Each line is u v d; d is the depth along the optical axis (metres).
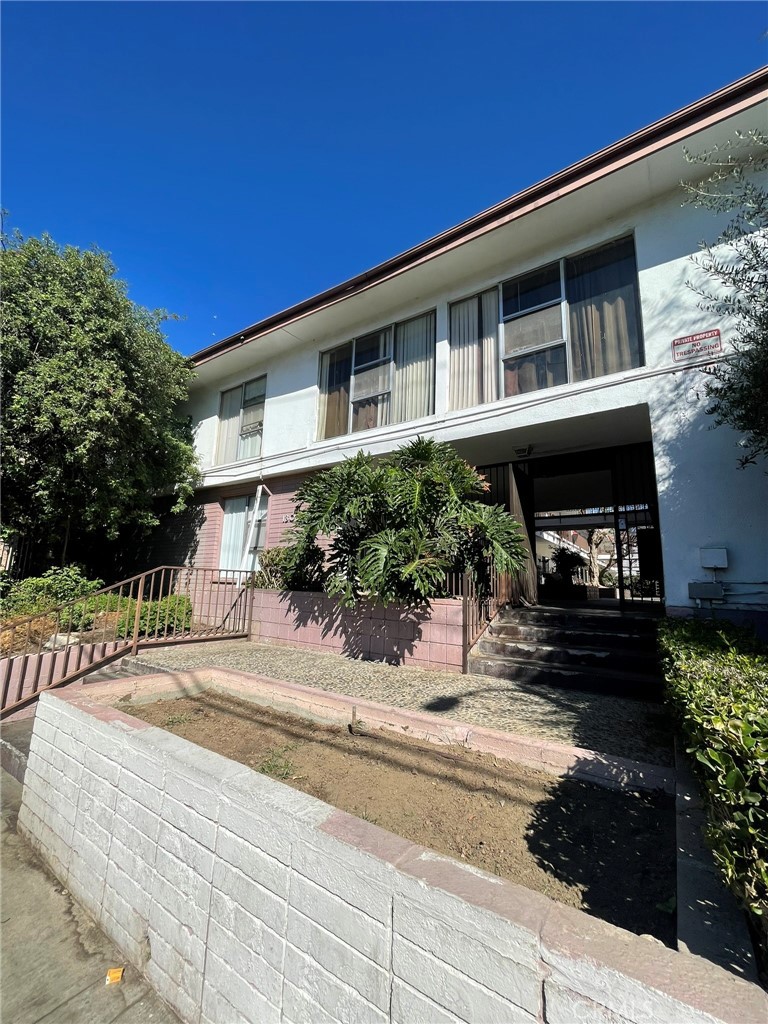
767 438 4.08
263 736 3.79
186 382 11.27
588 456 7.81
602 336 6.16
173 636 7.06
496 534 5.55
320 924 1.44
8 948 2.14
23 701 5.11
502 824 2.43
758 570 4.65
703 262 5.33
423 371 7.94
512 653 5.37
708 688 2.04
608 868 2.05
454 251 6.87
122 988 1.93
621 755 3.00
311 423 9.35
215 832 1.81
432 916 1.22
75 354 8.06
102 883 2.30
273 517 9.85
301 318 8.85
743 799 1.28
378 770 3.10
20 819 3.14
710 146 5.12
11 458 7.98
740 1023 0.86
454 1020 1.14
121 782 2.32
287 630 7.30
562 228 6.38
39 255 8.34
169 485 10.81
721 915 1.47
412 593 5.59
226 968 1.65
